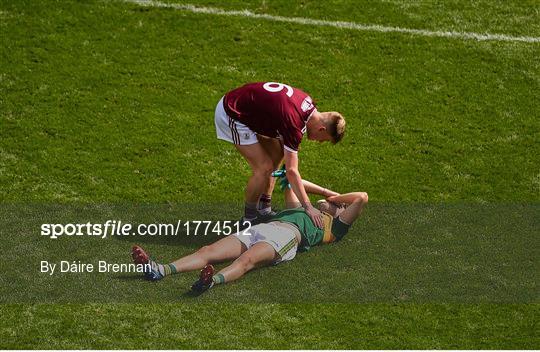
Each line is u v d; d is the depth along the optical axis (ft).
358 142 125.70
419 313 97.81
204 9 149.69
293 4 152.05
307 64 139.74
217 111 107.24
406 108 132.05
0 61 136.46
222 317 96.02
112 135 124.36
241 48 142.10
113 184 116.16
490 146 125.70
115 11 147.95
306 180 118.32
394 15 150.71
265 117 103.24
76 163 119.14
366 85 136.15
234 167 120.78
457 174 120.67
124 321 94.89
